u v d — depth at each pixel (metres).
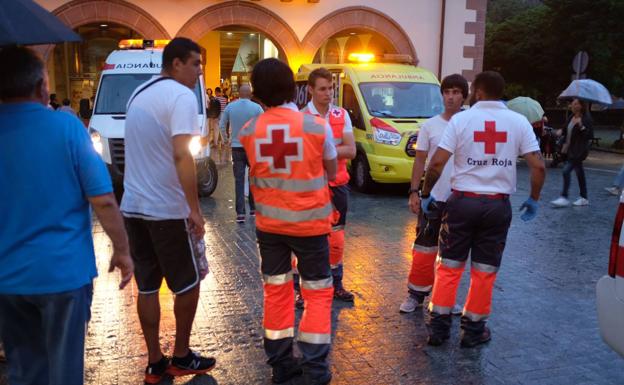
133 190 3.59
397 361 4.18
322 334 3.67
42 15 2.66
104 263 6.39
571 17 28.08
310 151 3.53
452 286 4.38
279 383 3.79
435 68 17.67
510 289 5.86
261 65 3.58
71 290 2.69
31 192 2.63
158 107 3.46
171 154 3.51
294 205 3.56
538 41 32.50
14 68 2.64
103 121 9.95
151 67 10.73
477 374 4.01
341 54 20.11
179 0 15.34
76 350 2.75
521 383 3.90
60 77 19.34
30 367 2.92
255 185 3.70
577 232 8.41
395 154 10.68
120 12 15.00
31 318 2.83
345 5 16.69
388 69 12.12
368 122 11.12
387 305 5.27
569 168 10.37
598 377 4.02
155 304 3.76
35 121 2.66
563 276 6.32
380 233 8.00
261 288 5.62
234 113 8.16
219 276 5.97
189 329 3.82
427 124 4.88
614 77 28.69
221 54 24.89
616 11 26.47
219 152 17.67
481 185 4.22
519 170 16.19
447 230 4.36
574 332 4.79
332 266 5.29
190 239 3.66
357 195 11.15
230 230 7.97
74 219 2.74
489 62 36.06
